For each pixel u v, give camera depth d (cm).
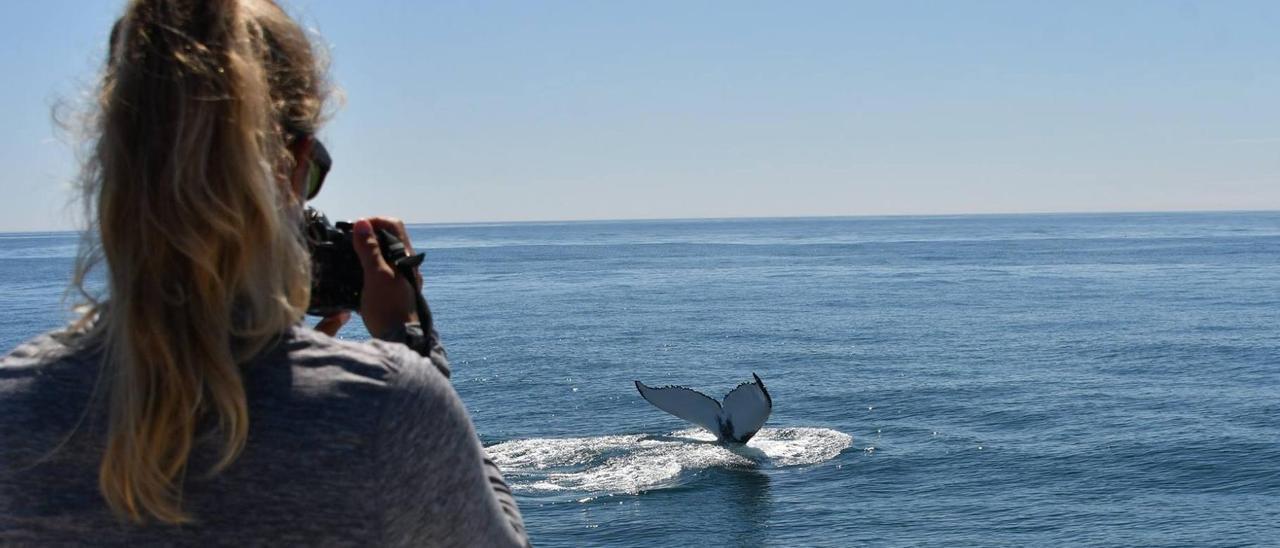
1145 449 1717
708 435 1739
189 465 175
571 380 2547
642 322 3938
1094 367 2672
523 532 206
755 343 3272
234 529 176
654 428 1953
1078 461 1642
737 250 11688
